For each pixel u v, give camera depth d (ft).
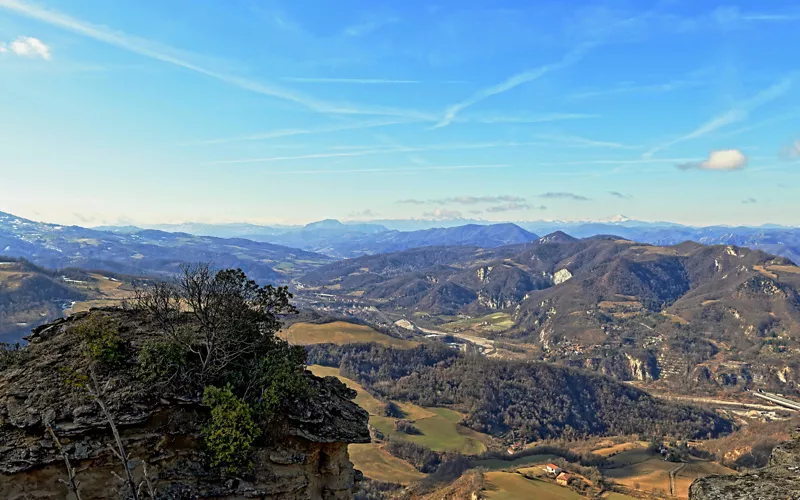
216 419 53.93
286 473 57.67
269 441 58.29
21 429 48.47
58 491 47.83
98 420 49.67
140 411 51.85
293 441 59.47
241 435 54.54
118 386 53.52
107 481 49.52
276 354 63.87
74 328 61.93
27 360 57.21
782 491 25.63
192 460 53.98
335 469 62.49
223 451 53.88
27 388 51.93
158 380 55.01
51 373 54.24
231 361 61.52
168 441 53.36
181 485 52.11
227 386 57.21
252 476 55.31
